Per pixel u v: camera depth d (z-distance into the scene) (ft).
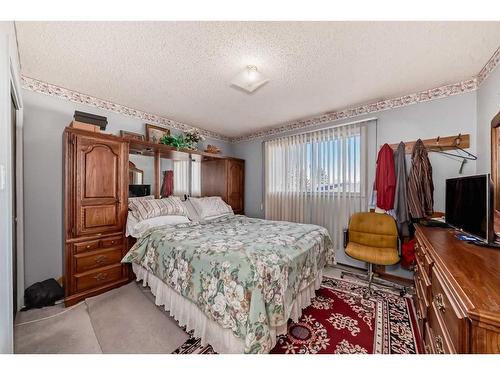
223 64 6.15
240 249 5.31
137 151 9.86
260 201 13.41
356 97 8.53
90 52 5.57
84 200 6.89
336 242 10.21
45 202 7.39
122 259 7.57
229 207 11.78
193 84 7.37
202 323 5.02
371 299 6.95
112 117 9.00
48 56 5.74
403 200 7.76
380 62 6.05
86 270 6.91
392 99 8.68
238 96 8.37
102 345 4.96
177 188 11.54
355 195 9.66
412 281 8.13
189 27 4.67
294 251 5.74
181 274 5.52
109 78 6.97
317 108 9.66
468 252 3.79
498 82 5.49
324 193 10.60
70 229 6.63
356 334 5.28
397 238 7.67
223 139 14.49
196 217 9.70
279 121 11.49
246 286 4.28
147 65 6.19
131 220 7.87
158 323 5.78
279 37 5.00
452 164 7.49
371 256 7.16
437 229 5.65
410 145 8.27
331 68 6.36
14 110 6.25
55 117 7.52
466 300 2.32
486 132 6.22
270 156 12.73
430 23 4.54
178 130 11.59
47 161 7.40
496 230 4.87
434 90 7.77
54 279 7.33
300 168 11.42
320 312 6.23
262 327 4.08
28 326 5.62
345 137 9.91
